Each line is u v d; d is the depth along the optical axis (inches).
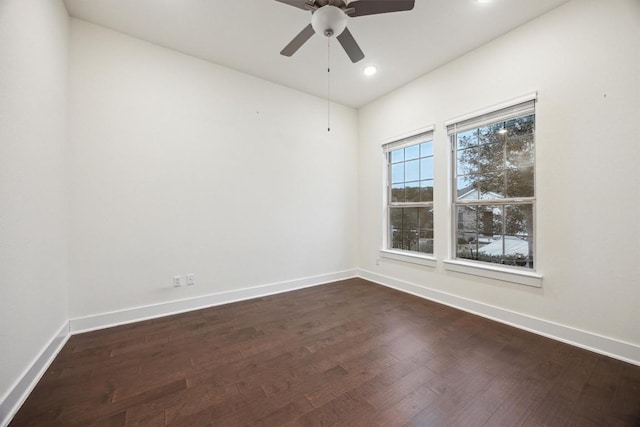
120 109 102.2
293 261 148.8
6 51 55.5
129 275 104.2
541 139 93.0
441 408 58.6
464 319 107.1
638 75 74.5
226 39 106.7
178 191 114.3
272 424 54.1
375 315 111.7
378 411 57.7
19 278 60.4
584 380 68.0
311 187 155.8
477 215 116.4
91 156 97.0
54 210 81.3
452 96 121.0
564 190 88.0
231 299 127.7
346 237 171.6
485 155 112.9
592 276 82.5
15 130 58.9
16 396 58.2
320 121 159.3
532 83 94.9
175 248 113.7
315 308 119.9
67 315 92.1
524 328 97.1
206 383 67.4
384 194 160.1
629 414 56.6
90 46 97.0
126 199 103.3
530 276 95.0
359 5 71.8
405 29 99.9
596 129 81.5
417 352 82.1
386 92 153.6
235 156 129.0
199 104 119.3
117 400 61.1
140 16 94.0
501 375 70.3
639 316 74.4
